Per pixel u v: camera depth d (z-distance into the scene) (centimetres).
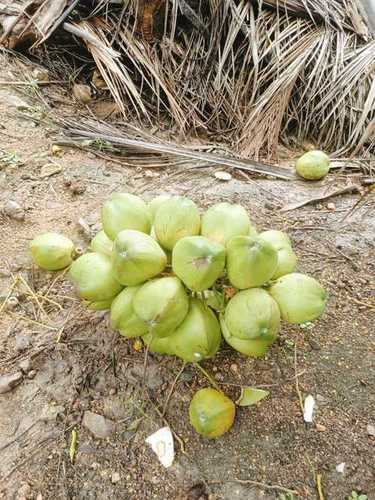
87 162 266
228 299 137
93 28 341
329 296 190
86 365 160
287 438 143
